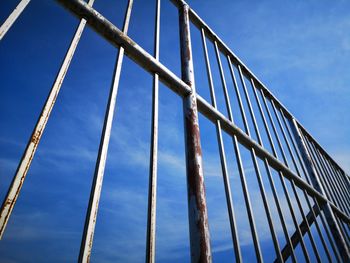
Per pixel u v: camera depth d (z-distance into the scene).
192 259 0.76
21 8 0.66
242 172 1.21
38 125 0.58
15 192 0.49
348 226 2.48
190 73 1.23
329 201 2.20
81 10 0.85
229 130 1.33
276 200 1.38
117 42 0.94
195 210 0.83
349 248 2.08
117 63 0.88
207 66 1.46
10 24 0.62
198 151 0.96
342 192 2.86
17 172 0.51
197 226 0.80
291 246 1.26
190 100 1.10
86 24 0.88
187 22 1.49
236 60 1.90
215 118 1.25
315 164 2.52
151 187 0.75
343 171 3.44
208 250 0.76
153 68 1.02
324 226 1.85
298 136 2.51
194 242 0.78
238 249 0.91
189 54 1.32
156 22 1.23
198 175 0.90
